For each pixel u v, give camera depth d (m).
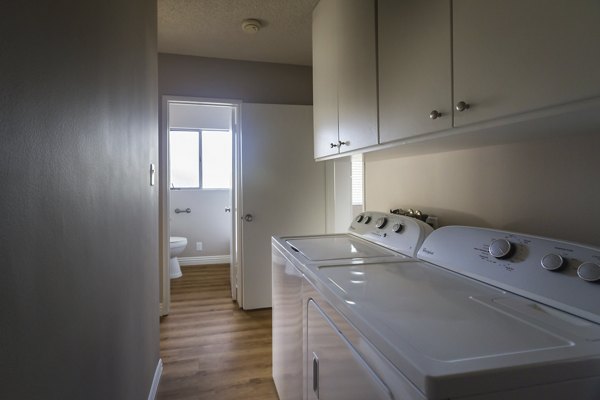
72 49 0.79
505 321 0.77
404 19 1.26
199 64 3.19
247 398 1.92
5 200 0.53
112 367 1.12
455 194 1.53
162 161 3.12
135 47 1.47
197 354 2.39
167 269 3.11
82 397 0.85
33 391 0.62
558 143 1.09
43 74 0.66
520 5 0.79
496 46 0.86
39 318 0.64
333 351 0.99
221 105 3.29
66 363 0.76
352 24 1.69
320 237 1.98
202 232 4.86
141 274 1.62
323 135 2.13
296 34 2.72
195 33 2.70
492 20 0.87
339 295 0.95
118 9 1.18
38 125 0.64
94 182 0.95
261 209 3.27
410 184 1.86
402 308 0.85
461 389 0.57
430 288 1.01
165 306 3.09
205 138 4.90
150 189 1.89
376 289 1.00
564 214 1.08
